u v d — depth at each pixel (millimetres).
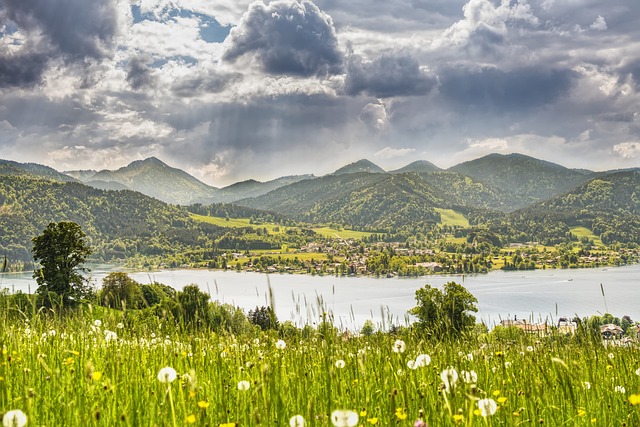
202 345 7227
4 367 5281
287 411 4805
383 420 4789
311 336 7059
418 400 5184
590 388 5832
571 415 5152
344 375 6012
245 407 4836
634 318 111250
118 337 7441
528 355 7438
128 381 5434
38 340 7285
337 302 147500
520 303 146375
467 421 4277
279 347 6969
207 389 5602
